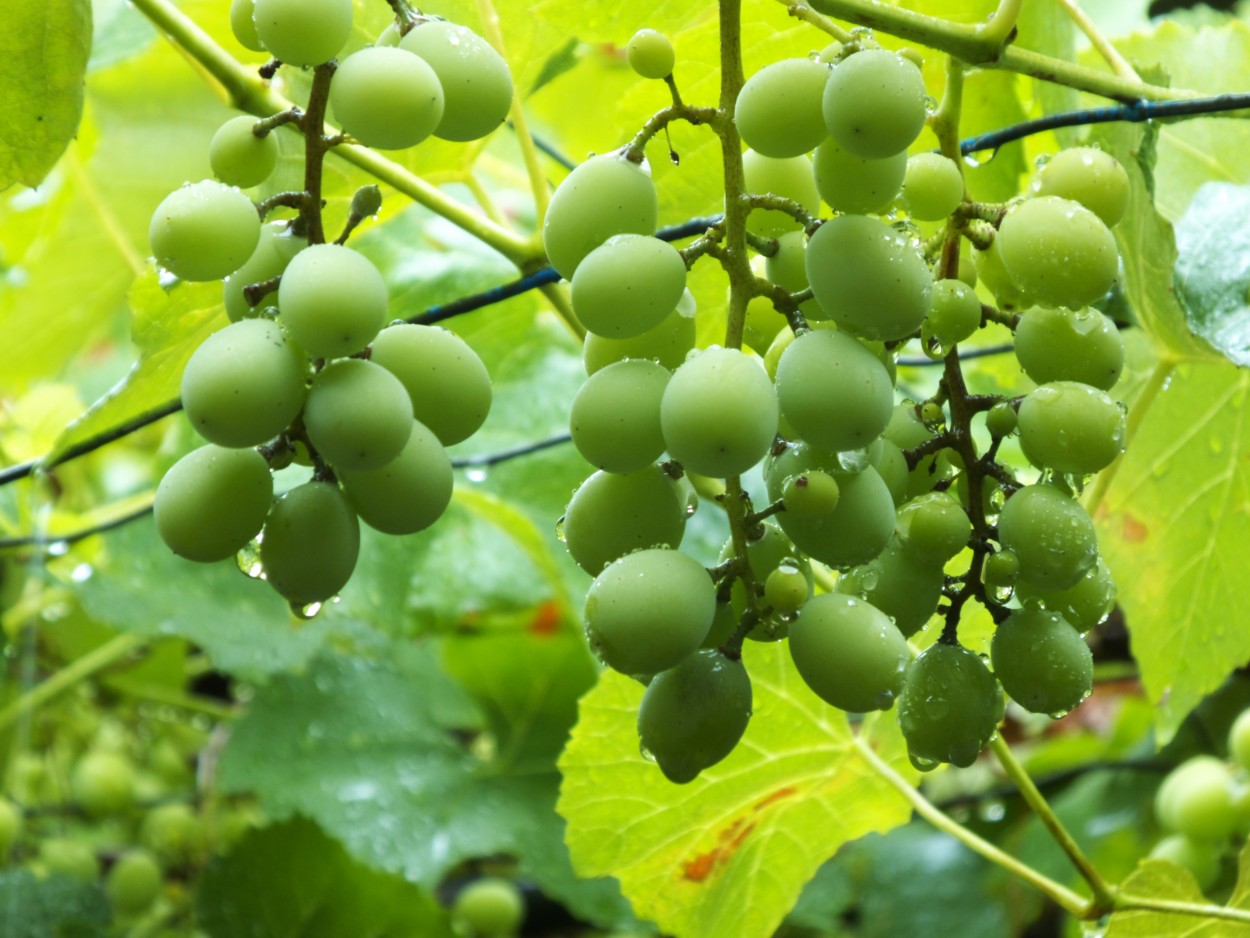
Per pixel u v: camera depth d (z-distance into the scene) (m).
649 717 0.38
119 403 0.48
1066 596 0.41
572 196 0.39
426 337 0.39
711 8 0.50
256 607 0.73
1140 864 0.51
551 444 0.62
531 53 0.53
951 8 0.52
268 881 0.73
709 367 0.36
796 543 0.38
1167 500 0.58
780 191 0.42
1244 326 0.51
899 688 0.38
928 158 0.41
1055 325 0.40
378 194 0.40
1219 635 0.59
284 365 0.37
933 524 0.39
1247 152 0.59
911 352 0.67
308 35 0.38
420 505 0.39
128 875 0.77
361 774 0.76
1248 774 0.66
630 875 0.55
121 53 0.74
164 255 0.39
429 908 0.73
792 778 0.54
